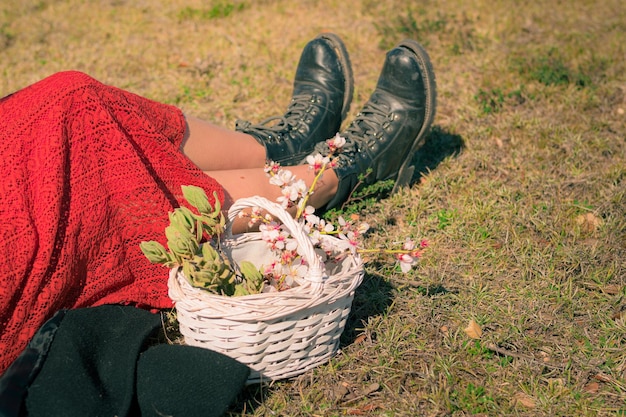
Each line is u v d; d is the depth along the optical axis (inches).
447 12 206.7
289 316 74.1
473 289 97.3
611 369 82.4
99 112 81.7
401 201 119.9
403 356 85.7
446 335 88.7
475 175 128.7
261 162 110.0
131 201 84.1
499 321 90.9
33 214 77.9
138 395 72.2
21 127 78.6
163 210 85.5
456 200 120.7
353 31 197.8
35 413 69.2
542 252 104.7
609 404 77.9
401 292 97.0
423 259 104.3
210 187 91.0
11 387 69.8
